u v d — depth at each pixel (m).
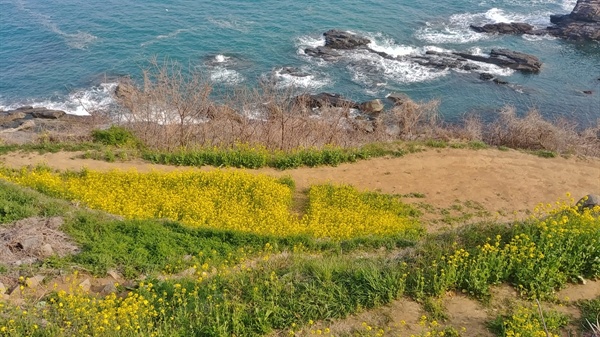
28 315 8.36
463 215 15.29
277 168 17.91
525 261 9.54
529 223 10.71
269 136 20.20
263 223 13.59
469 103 32.47
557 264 9.40
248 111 22.78
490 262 9.52
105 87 32.72
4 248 10.50
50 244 10.95
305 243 12.52
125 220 12.55
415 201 16.02
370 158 18.77
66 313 8.38
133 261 10.94
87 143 19.19
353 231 13.55
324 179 17.20
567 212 11.18
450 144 20.08
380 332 7.87
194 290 9.26
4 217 11.60
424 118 28.69
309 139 20.50
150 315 8.55
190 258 11.35
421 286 9.15
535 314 8.42
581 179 17.97
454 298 9.12
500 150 20.00
